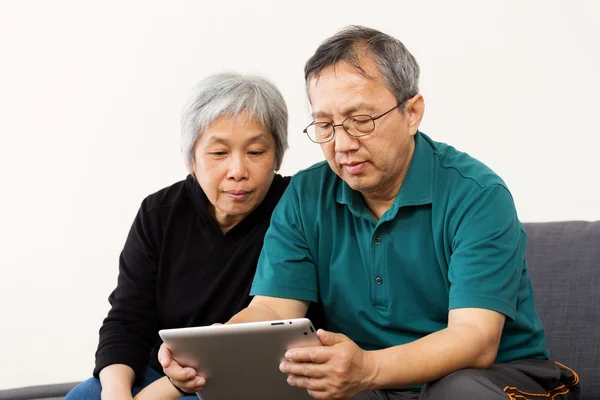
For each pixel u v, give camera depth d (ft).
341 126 6.43
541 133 10.01
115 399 7.16
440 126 10.43
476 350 6.12
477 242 6.48
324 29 10.84
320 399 5.86
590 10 9.80
